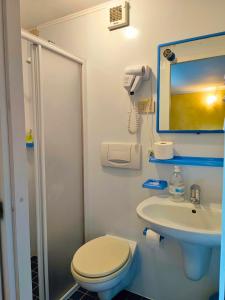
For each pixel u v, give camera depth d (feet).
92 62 5.80
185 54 4.61
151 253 5.38
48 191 4.94
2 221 2.79
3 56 2.61
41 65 4.52
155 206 4.67
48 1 5.38
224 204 1.97
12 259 2.88
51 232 5.09
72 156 5.66
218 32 4.31
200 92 4.53
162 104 4.93
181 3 4.64
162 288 5.32
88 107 5.97
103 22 5.55
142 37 5.10
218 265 4.64
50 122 4.91
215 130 4.44
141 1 5.06
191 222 4.44
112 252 4.94
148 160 5.24
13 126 2.72
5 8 2.57
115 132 5.64
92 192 6.14
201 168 4.65
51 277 5.10
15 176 2.77
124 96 5.44
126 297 5.56
